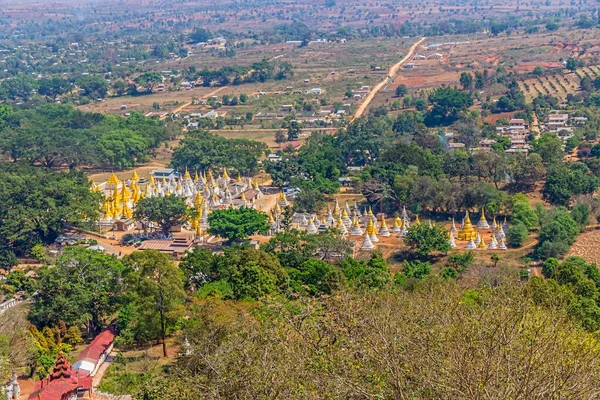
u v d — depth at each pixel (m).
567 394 85.94
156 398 111.81
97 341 159.12
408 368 93.25
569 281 173.25
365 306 117.12
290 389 96.50
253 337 111.88
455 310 109.75
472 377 87.19
